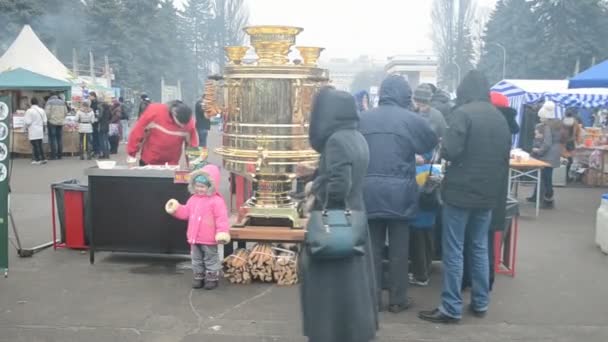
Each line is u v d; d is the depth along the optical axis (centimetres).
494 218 501
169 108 645
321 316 360
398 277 489
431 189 532
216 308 494
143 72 4650
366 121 475
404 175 471
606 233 682
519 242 747
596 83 925
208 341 431
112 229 595
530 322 476
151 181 583
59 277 567
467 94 472
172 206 538
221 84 570
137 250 594
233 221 611
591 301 526
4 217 552
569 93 1358
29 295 518
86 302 503
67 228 654
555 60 4631
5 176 548
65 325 456
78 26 4409
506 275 601
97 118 1658
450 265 466
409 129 468
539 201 979
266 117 542
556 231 817
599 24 4647
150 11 4872
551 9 4684
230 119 561
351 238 352
